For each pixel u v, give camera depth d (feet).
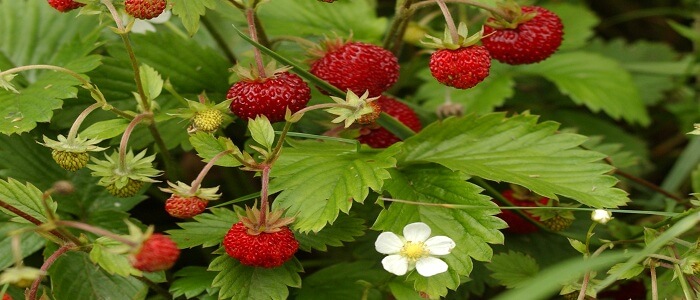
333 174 0.65
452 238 0.63
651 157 1.11
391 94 0.92
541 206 0.71
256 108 0.64
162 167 0.81
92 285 0.67
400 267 0.61
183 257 0.84
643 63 1.11
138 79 0.64
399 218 0.64
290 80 0.65
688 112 1.06
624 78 1.00
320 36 0.84
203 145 0.64
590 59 1.01
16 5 0.81
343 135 0.71
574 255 0.76
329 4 0.86
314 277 0.71
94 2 0.63
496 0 0.71
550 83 1.06
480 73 0.63
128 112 0.66
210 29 0.80
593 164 0.68
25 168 0.71
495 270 0.70
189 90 0.78
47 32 0.80
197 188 0.59
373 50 0.69
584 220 0.78
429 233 0.62
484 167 0.68
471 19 1.00
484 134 0.70
